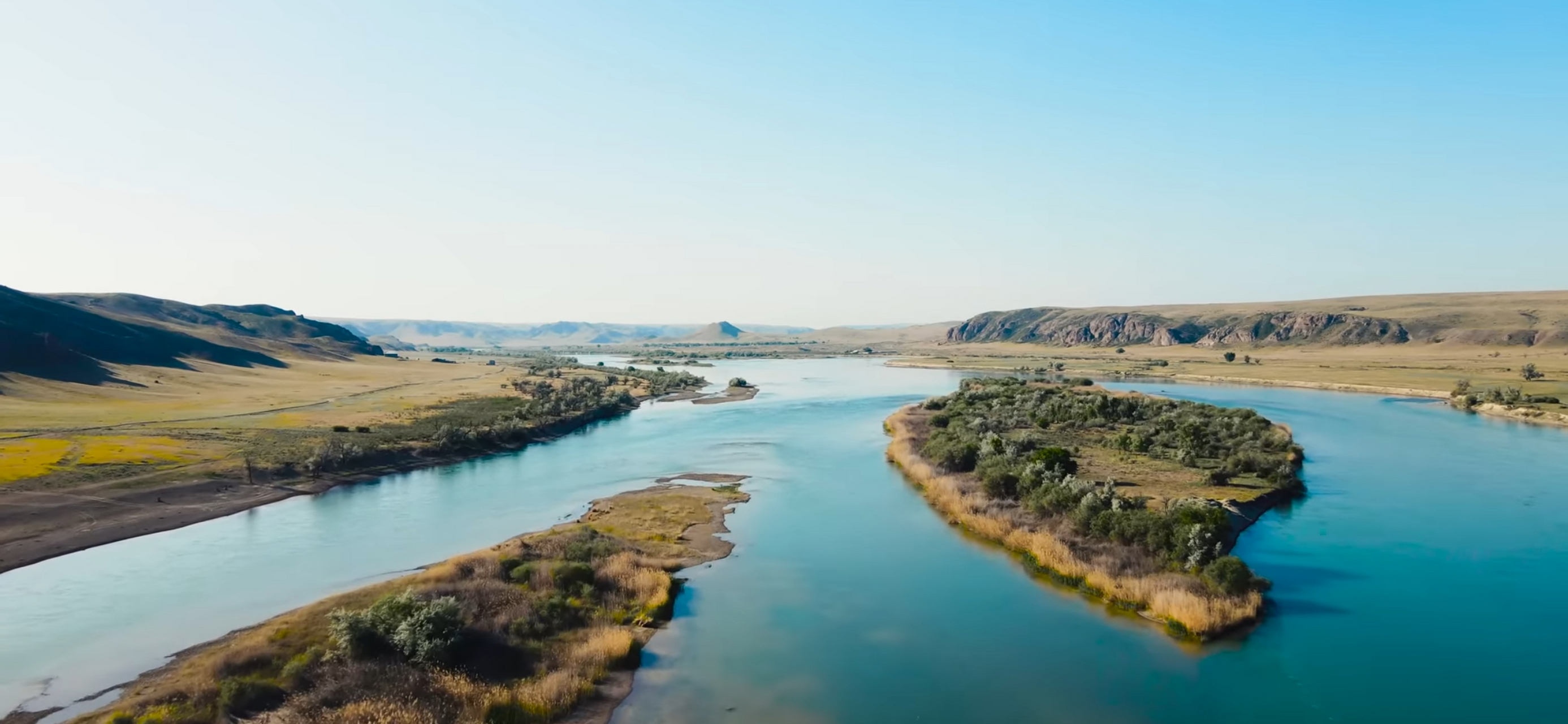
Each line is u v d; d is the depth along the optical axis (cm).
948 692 2752
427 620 2739
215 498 5553
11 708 2575
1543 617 3406
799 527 4903
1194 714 2605
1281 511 5122
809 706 2650
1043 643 3152
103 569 4112
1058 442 7381
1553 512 5128
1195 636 3155
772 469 6881
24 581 3909
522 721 2452
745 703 2673
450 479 6588
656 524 4941
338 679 2511
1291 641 3153
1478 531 4675
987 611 3488
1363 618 3384
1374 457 7112
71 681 2775
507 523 5081
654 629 3294
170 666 2875
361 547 4541
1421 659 3006
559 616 3183
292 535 4803
